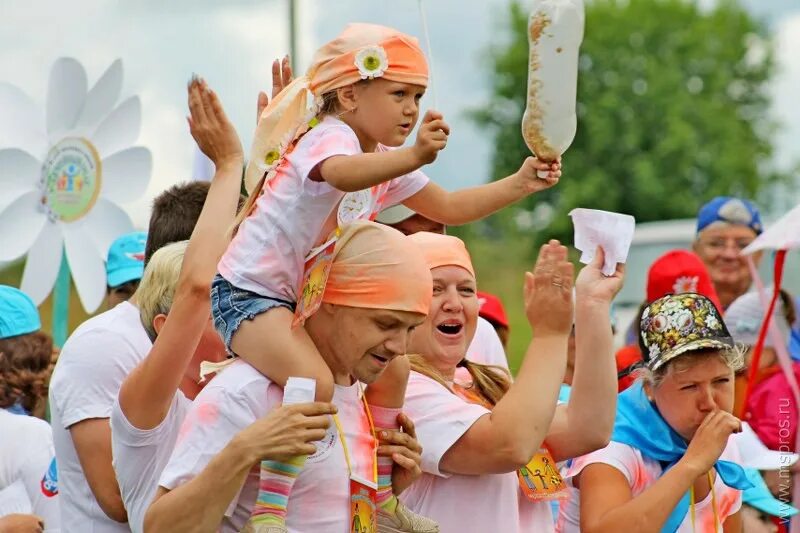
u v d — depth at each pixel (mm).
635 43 76062
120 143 15367
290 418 7980
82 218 15266
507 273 64625
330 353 8641
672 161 70875
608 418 9992
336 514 8539
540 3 8555
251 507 8445
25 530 11562
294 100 8836
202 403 8445
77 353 10414
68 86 15500
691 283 15586
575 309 10062
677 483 9883
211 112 9133
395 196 9945
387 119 8891
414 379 9734
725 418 10109
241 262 8766
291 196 8633
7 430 12102
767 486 13297
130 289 13586
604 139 70938
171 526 7949
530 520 10180
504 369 10797
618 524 9891
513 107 75750
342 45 8867
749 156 73250
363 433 8797
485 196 9766
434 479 9727
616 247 10062
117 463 9469
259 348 8492
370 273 8398
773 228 13312
